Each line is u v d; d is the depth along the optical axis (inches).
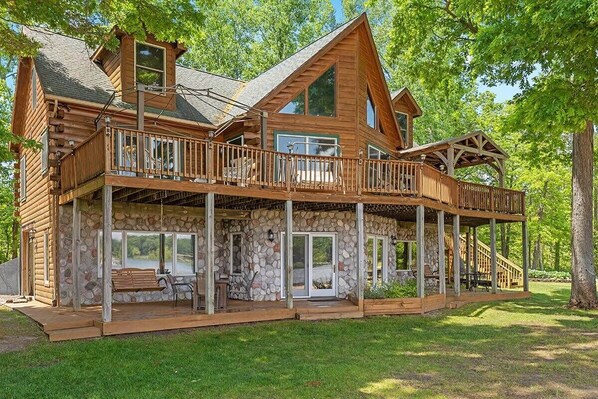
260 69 1093.8
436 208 543.2
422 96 1106.1
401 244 761.6
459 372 285.7
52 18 400.2
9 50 440.8
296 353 329.1
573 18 357.7
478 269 858.1
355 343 365.1
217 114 615.2
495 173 1159.0
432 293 565.6
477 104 1104.2
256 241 541.0
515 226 1229.7
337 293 572.7
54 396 236.2
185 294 553.3
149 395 238.2
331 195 482.3
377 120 679.7
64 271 492.7
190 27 480.1
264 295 538.6
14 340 347.9
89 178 400.2
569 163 677.3
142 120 427.2
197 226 569.9
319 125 585.9
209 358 310.7
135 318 387.9
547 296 693.9
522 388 255.9
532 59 426.9
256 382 259.9
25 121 652.1
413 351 340.8
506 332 414.3
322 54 582.9
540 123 431.5
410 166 513.7
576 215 576.4
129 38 536.7
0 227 1097.4
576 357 325.4
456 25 674.2
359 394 243.4
